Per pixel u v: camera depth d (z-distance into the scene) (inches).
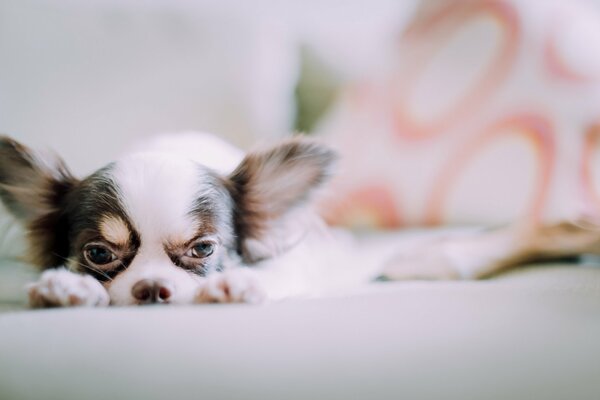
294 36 25.4
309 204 15.3
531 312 9.5
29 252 13.9
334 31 25.2
